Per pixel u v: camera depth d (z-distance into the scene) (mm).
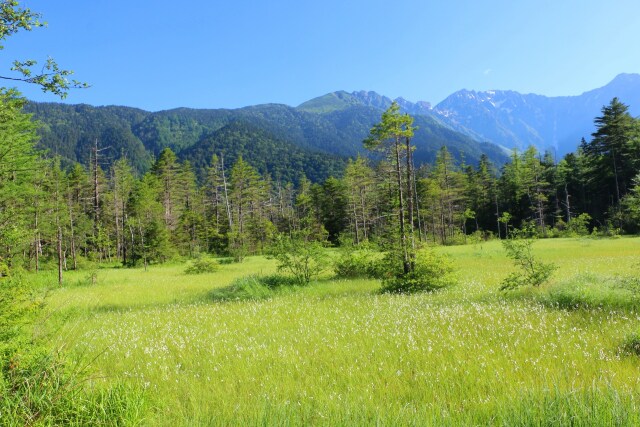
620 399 3719
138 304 16141
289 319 10500
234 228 68062
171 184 74312
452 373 5438
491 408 4121
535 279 12586
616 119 57469
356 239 65625
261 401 4727
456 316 8992
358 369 5828
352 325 8953
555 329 7332
